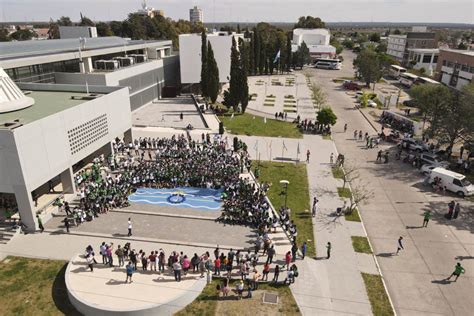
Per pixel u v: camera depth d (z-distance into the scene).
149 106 66.00
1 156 25.67
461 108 40.19
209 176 34.69
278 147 46.56
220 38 74.31
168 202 31.41
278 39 106.25
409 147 45.97
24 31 149.25
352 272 23.41
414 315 20.27
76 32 76.56
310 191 34.62
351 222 29.28
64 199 31.11
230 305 20.44
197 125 54.09
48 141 28.81
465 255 25.53
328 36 145.75
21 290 21.42
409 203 32.81
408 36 127.81
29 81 44.59
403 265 24.36
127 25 122.12
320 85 93.19
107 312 19.09
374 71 87.56
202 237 26.48
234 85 59.66
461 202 33.00
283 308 20.31
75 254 24.08
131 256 22.17
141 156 41.00
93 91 42.81
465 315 20.30
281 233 27.12
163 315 19.78
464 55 75.62
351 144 48.44
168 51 84.31
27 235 26.67
